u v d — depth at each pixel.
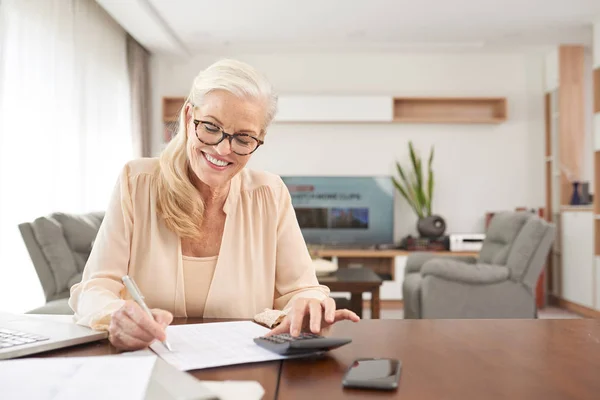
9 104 3.26
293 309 1.00
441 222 5.52
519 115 5.87
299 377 0.77
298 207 5.77
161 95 5.76
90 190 4.37
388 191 5.77
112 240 1.26
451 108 5.84
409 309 4.04
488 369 0.81
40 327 0.99
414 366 0.83
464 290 3.71
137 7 4.25
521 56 5.87
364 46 5.57
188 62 5.81
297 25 4.93
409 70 5.86
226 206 1.31
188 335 1.00
